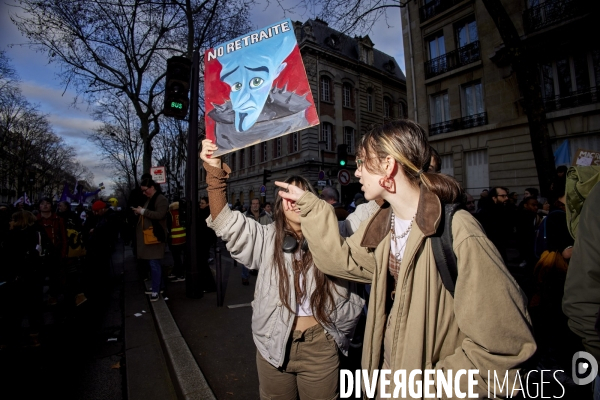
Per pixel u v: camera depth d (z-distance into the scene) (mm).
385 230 1369
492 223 7098
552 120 12430
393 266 1328
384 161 1240
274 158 27031
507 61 13461
